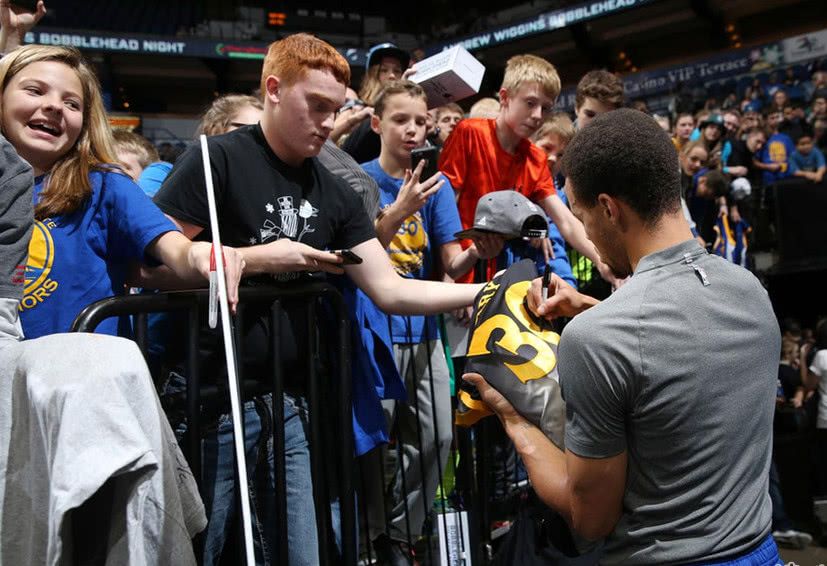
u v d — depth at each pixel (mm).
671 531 1163
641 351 1127
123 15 14867
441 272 2709
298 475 1799
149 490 1117
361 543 2555
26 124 1613
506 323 1455
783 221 5957
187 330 1629
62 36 13336
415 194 2143
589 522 1203
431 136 3305
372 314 2234
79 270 1617
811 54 10414
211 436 1748
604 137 1217
